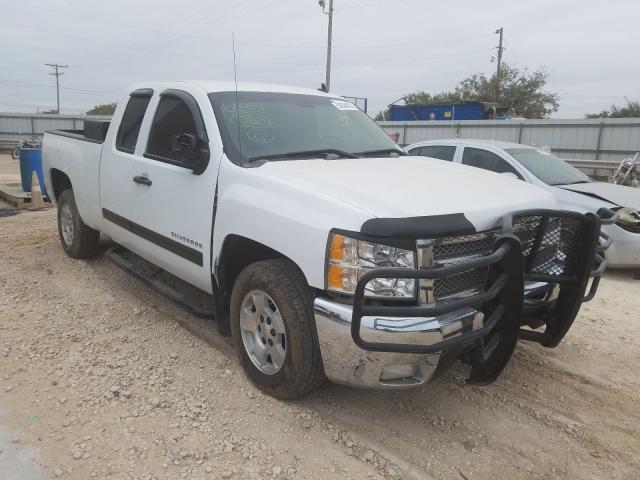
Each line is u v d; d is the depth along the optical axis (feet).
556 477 9.46
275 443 9.98
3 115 114.42
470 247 9.91
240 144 12.40
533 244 11.02
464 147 26.78
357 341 8.91
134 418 10.53
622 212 21.53
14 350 13.07
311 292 10.23
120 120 16.37
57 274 18.75
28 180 34.71
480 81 163.22
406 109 90.12
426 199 9.96
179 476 9.02
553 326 11.67
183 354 13.21
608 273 22.90
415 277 8.63
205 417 10.66
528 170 24.25
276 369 11.08
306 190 10.20
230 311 11.98
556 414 11.41
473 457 9.87
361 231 9.08
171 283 17.60
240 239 11.56
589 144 65.98
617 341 15.26
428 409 11.36
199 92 13.48
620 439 10.61
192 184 12.68
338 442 10.11
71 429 10.14
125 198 15.47
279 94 14.61
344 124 14.96
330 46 115.34
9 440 9.78
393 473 9.33
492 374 10.59
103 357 12.88
